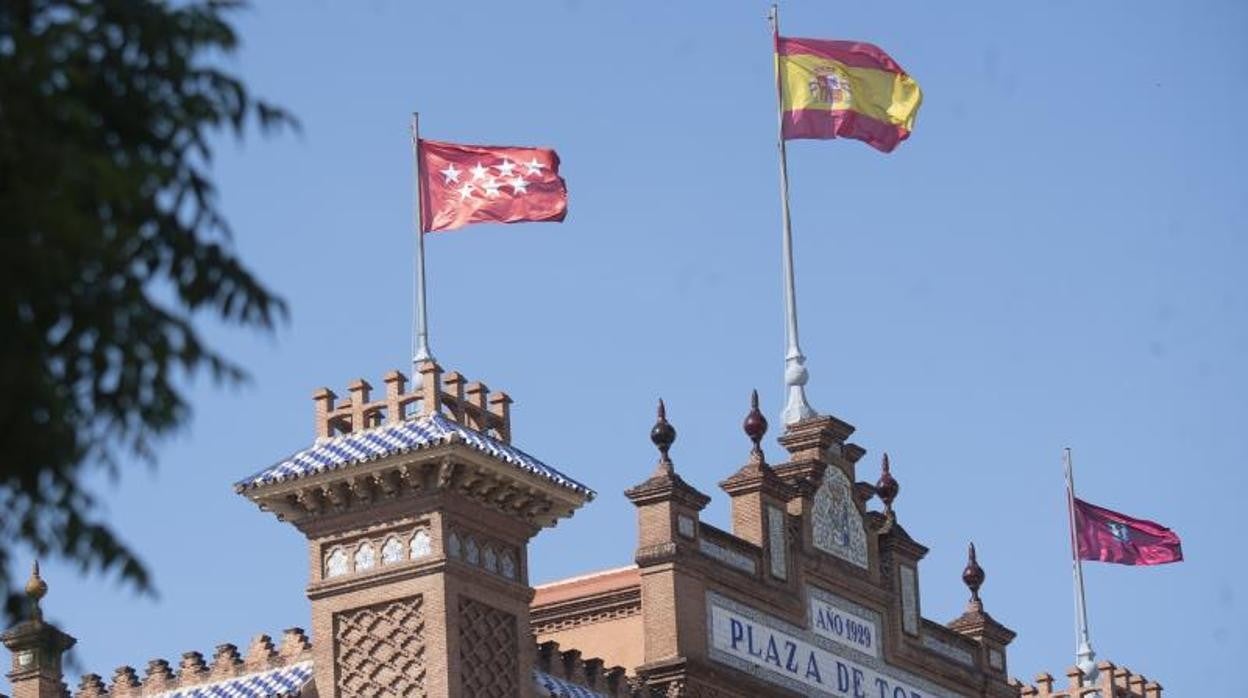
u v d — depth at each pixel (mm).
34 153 54562
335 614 116812
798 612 135625
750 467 135875
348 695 115875
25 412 54938
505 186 127812
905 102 153125
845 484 141875
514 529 119750
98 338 55719
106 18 56531
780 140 150125
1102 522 171500
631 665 131875
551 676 121562
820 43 152625
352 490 116875
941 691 145250
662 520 129125
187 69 57062
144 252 56875
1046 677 171250
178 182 56844
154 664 121875
